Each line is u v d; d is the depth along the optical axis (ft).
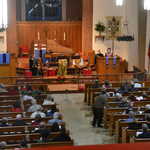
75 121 43.68
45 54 70.28
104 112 39.78
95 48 76.95
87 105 51.37
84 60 74.08
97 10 75.77
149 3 45.19
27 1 81.56
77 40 79.97
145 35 70.59
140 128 31.19
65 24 79.20
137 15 71.67
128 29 73.92
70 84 62.75
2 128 30.53
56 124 30.07
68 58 70.44
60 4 82.69
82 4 79.00
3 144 25.81
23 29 78.07
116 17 75.25
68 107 50.26
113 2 74.95
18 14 81.82
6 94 45.50
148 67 64.18
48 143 26.35
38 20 82.58
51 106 38.93
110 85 51.31
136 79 55.21
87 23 76.33
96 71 69.56
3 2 59.77
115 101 42.47
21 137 28.55
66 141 27.27
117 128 33.50
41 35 79.05
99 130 40.06
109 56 68.13
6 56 57.82
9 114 36.06
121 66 68.33
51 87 60.70
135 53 72.54
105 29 75.92
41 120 33.71
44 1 81.92
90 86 52.19
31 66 65.82
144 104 40.27
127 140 30.40
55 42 75.72
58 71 65.87
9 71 58.75
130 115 34.22
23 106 39.09
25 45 78.74
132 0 72.43
